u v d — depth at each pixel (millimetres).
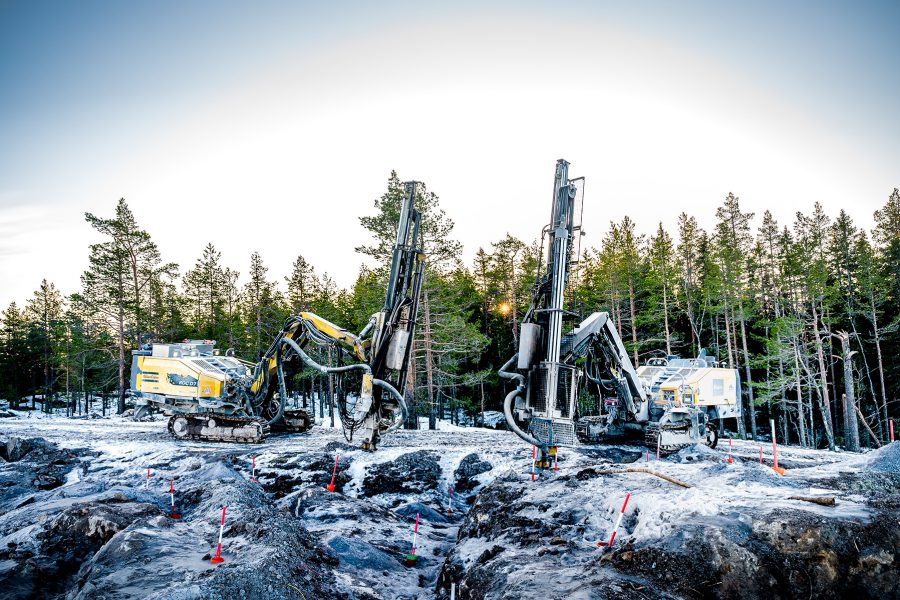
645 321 36375
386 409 17875
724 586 5469
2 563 7434
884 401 32219
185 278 48969
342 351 18625
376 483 15195
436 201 29188
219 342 45812
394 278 18094
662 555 5875
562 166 14289
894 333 35281
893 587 5676
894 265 37344
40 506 9422
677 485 8883
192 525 8180
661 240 40219
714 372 19875
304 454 16344
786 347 29938
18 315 61656
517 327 41875
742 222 41062
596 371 20031
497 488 10703
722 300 35719
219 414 19516
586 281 46188
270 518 8117
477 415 44156
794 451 19750
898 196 42625
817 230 40062
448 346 30844
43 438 17797
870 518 6223
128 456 16641
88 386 47281
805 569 5648
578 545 7145
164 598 5047
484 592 6215
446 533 11703
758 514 6355
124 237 38250
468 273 47250
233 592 5387
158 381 20266
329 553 8258
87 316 41094
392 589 7598
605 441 20156
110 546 6773
